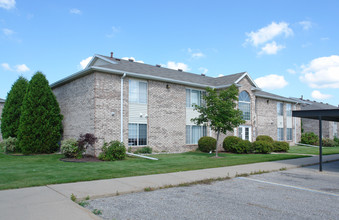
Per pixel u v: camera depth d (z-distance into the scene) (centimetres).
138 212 543
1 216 488
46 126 1653
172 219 507
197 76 2491
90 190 688
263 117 2728
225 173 1002
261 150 1950
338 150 2392
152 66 2253
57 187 715
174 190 741
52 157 1461
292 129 3139
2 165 1148
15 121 1881
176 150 1909
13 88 1947
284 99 2945
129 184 771
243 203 626
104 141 1523
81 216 495
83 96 1631
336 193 746
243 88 2303
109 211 545
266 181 905
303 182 902
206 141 1938
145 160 1370
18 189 686
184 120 1980
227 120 1582
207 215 534
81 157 1417
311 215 548
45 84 1694
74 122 1722
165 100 1862
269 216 536
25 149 1586
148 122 1755
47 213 508
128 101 1662
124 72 1603
